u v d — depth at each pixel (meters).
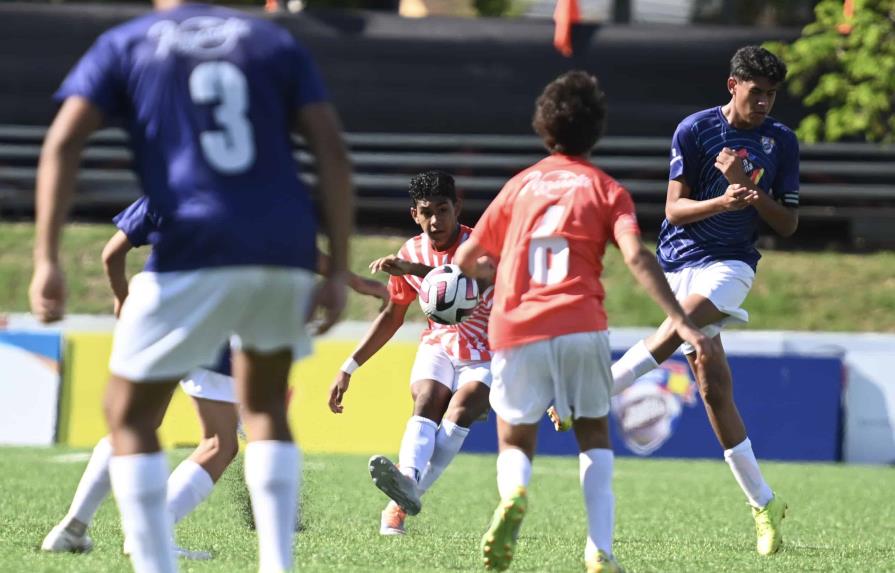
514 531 16.09
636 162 71.69
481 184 72.38
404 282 23.69
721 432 22.39
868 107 63.56
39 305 12.15
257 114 12.45
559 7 71.88
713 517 28.48
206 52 12.44
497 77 72.44
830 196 72.25
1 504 26.62
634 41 71.75
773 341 48.44
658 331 23.06
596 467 16.69
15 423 48.97
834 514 29.89
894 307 64.38
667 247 23.53
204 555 19.25
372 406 47.31
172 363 12.39
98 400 49.06
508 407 16.47
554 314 16.08
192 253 12.21
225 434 19.61
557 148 16.88
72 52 72.69
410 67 72.75
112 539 21.28
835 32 65.00
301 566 17.27
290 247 12.36
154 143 12.39
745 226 23.09
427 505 29.89
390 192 73.25
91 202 73.12
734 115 23.17
